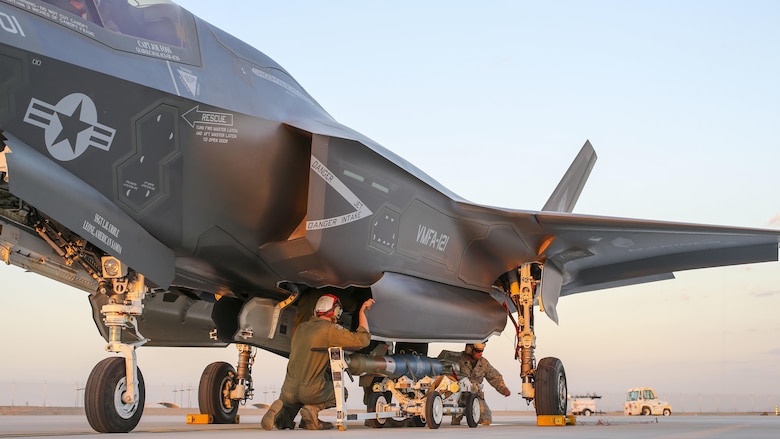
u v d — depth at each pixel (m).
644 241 9.56
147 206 6.02
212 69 6.57
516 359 9.57
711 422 10.91
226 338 8.15
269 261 7.23
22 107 5.14
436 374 8.64
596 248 9.87
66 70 5.32
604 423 10.16
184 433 5.75
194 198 6.37
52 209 5.27
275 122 6.93
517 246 9.45
